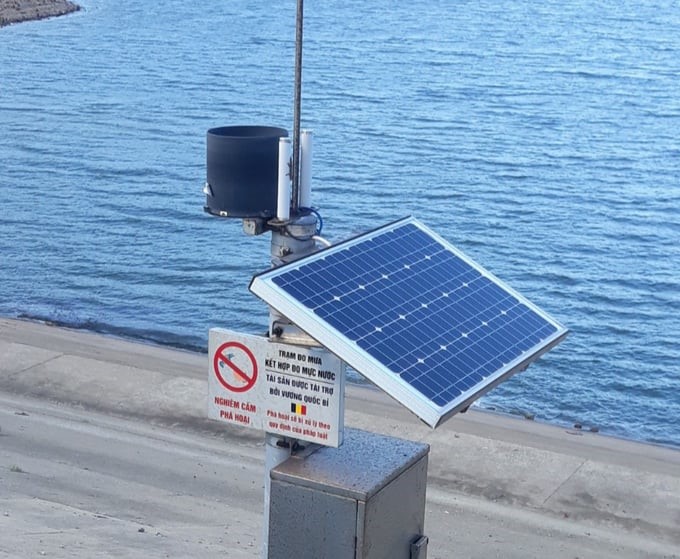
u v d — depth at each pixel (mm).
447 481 16547
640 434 24266
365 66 79125
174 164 50406
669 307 33156
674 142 57500
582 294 34281
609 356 28766
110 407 19266
